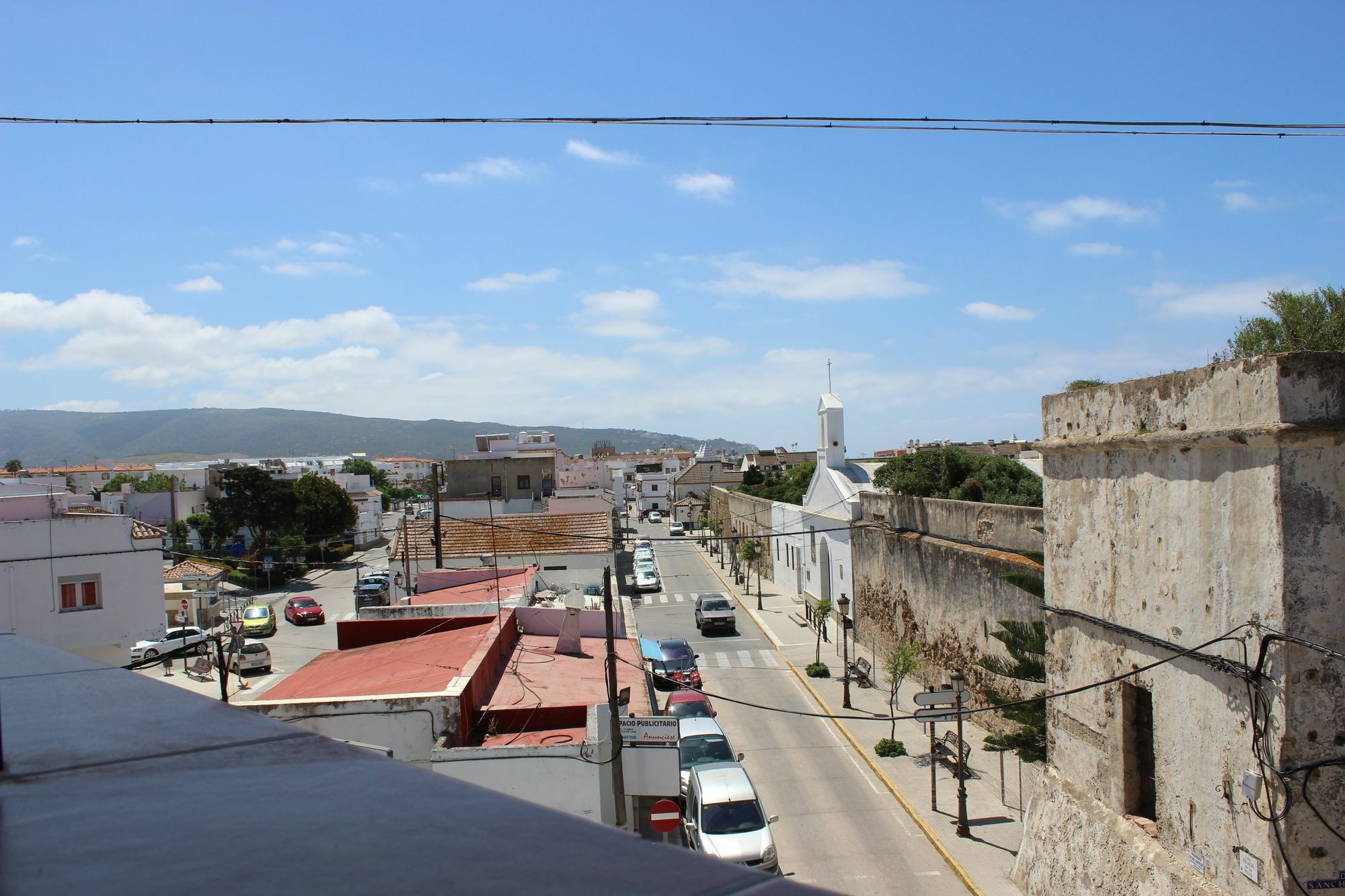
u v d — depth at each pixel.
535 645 19.83
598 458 105.12
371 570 62.34
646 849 1.57
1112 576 12.28
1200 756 10.48
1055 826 13.42
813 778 21.47
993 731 21.77
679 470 132.88
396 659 17.55
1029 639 16.69
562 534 29.17
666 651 31.20
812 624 38.47
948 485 28.66
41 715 2.89
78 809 1.92
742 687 29.92
